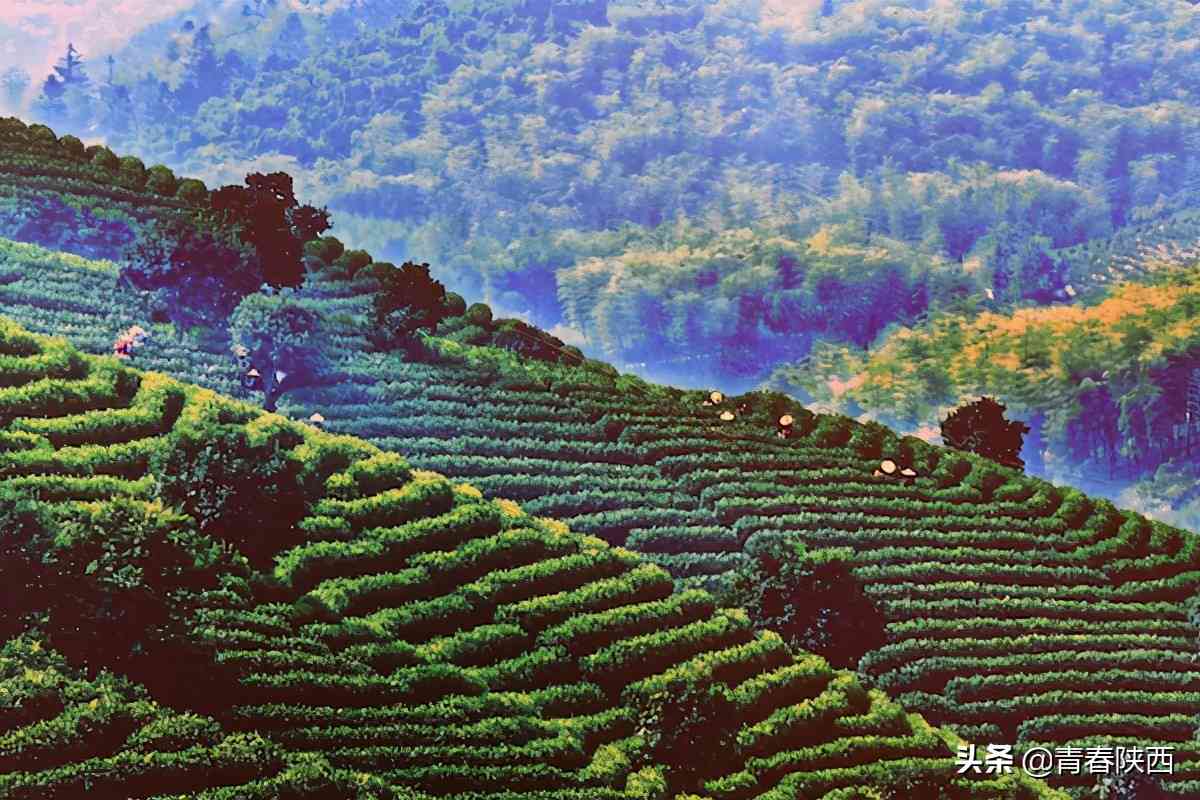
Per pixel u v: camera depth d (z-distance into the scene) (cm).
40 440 13688
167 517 12150
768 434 18338
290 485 13262
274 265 18738
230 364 17625
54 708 10631
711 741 12212
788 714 12825
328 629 12031
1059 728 14288
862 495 17538
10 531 11425
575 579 13475
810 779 12419
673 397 18900
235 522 12838
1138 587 16388
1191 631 15750
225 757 10606
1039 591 16188
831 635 14400
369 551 13062
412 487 13825
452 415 17800
